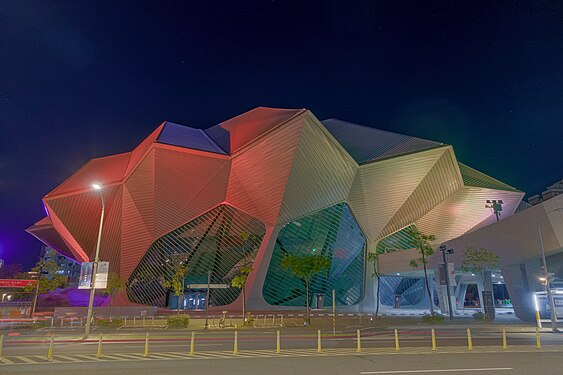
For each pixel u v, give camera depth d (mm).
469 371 10594
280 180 46031
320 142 45219
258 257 48688
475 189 57031
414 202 55281
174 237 53406
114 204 55031
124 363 12828
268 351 16047
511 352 14727
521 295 38500
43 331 31375
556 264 39719
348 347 17438
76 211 56688
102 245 59312
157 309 51344
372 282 54438
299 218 50281
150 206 52344
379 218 54969
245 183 48125
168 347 18547
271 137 44156
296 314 44906
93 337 25016
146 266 55406
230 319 38938
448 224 57812
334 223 52594
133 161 56188
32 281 55719
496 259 38812
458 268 45531
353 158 49750
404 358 13266
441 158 53094
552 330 25109
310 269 37125
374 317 39906
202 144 52219
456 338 21547
